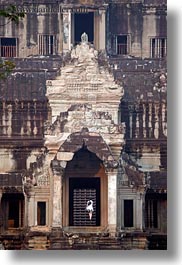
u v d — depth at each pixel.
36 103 72.25
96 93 72.19
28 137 71.88
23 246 69.69
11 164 71.75
